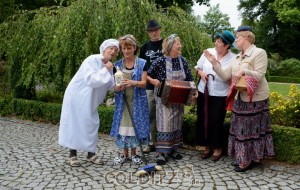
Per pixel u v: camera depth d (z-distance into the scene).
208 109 4.69
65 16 7.09
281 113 5.28
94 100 4.52
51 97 8.67
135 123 4.51
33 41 7.72
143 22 6.75
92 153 4.71
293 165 4.61
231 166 4.56
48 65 7.54
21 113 8.30
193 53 7.16
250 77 4.12
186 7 18.94
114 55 4.47
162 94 4.46
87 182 4.05
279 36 37.41
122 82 4.33
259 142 4.34
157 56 4.90
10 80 8.59
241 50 4.38
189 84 4.53
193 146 5.47
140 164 4.63
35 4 15.66
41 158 4.98
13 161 4.86
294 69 29.27
